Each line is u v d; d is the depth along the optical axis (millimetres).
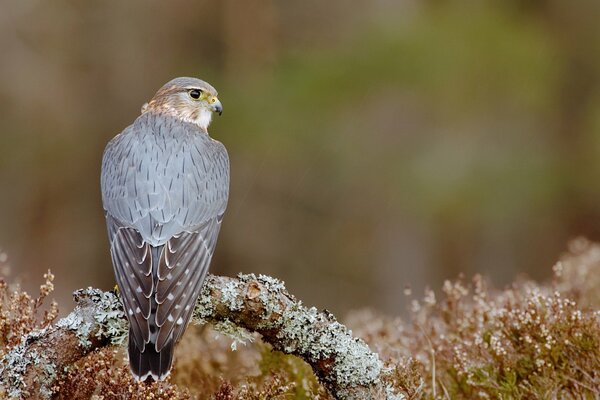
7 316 6027
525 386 6336
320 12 21781
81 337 5652
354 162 19344
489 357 6570
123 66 22094
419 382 6270
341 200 19547
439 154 19203
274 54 21500
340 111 19641
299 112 19594
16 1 21391
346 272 19344
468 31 19922
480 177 18984
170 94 7766
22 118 20922
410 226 19141
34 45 21531
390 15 20688
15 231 19969
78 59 21828
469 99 19719
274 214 19797
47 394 5594
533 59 20172
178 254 6121
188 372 6812
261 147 19578
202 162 6777
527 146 19969
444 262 19375
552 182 19500
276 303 5770
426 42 19625
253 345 7062
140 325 5543
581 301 7551
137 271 5879
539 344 6410
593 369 6293
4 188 20172
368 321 8297
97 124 21688
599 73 22203
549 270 19344
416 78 19500
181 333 5582
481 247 19406
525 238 19484
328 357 5785
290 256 19641
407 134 19609
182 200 6434
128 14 22344
